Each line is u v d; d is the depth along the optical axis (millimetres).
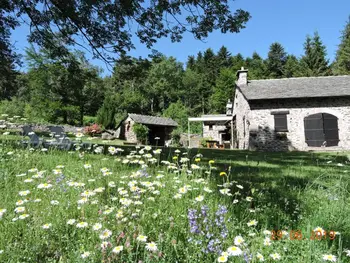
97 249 1603
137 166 4453
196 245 1741
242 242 1731
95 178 3070
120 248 1505
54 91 32438
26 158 4281
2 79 12180
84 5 7129
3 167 3490
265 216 2551
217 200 2701
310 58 39188
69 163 4219
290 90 17516
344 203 2943
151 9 7016
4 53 9594
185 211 2301
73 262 1590
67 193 2650
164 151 8336
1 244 1744
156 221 2088
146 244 1692
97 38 7996
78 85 10273
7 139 5078
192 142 28906
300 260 1741
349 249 1973
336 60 41000
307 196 3521
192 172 3623
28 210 2160
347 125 16469
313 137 16672
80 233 1910
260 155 10875
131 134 28047
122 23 7613
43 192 2645
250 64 60781
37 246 1708
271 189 4035
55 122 32375
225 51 67000
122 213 2025
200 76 59375
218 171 5277
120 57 8281
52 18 7980
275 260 1705
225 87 50281
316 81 18766
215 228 1940
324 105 16750
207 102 55469
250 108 17297
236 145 22609
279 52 55625
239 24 6867
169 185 2984
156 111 55312
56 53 8719
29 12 7910
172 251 1715
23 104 32562
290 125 16938
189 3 6629
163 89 54344
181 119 41156
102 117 35188
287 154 11930
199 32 7188
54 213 2158
